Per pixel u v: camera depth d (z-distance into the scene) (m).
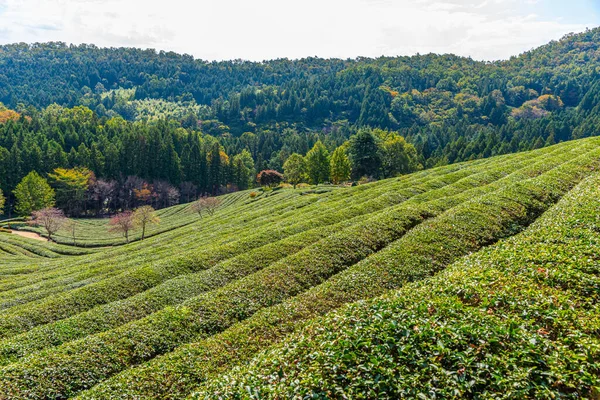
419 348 11.04
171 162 140.25
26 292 37.12
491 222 27.73
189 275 29.50
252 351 18.39
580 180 35.53
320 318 15.54
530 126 185.75
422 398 9.43
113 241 80.56
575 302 12.95
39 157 118.62
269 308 22.03
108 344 19.98
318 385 10.49
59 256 70.19
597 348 10.24
